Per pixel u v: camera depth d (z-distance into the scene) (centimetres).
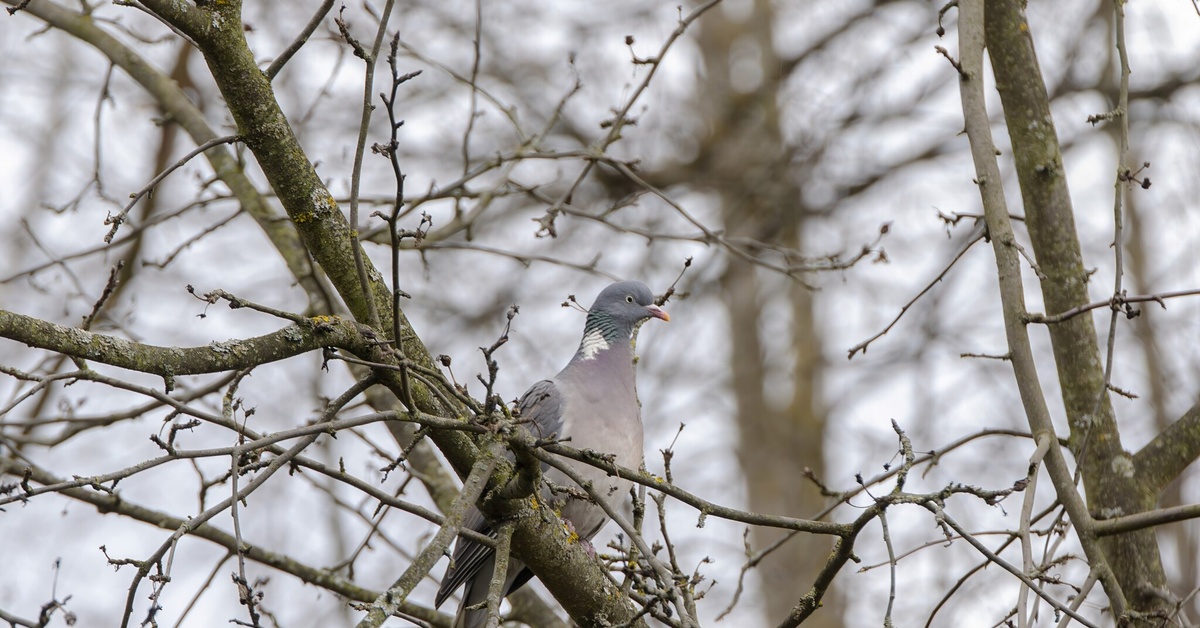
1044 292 983
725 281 2419
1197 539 1697
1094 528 812
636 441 1073
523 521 813
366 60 719
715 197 2406
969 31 914
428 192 1223
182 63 1623
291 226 1234
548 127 1279
